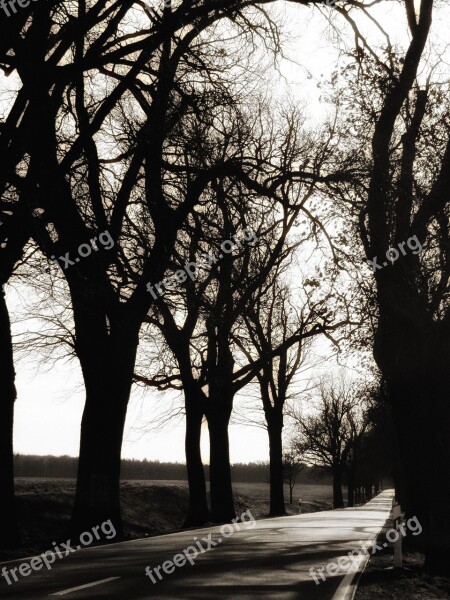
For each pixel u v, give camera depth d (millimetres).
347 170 21266
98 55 17250
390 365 18750
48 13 17109
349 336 24234
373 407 55125
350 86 20219
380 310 18797
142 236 23406
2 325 22547
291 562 16562
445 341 16281
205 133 22297
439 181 17641
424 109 19891
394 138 22453
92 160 20484
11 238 17531
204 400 37250
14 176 17172
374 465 110438
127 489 48906
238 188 22000
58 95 19047
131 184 22125
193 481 36812
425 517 19453
